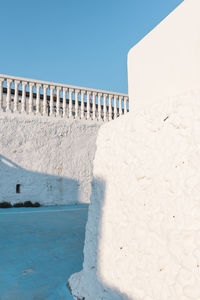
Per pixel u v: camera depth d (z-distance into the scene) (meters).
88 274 1.88
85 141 9.62
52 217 5.73
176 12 1.75
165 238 1.26
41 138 8.80
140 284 1.34
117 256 1.57
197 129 1.26
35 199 8.30
